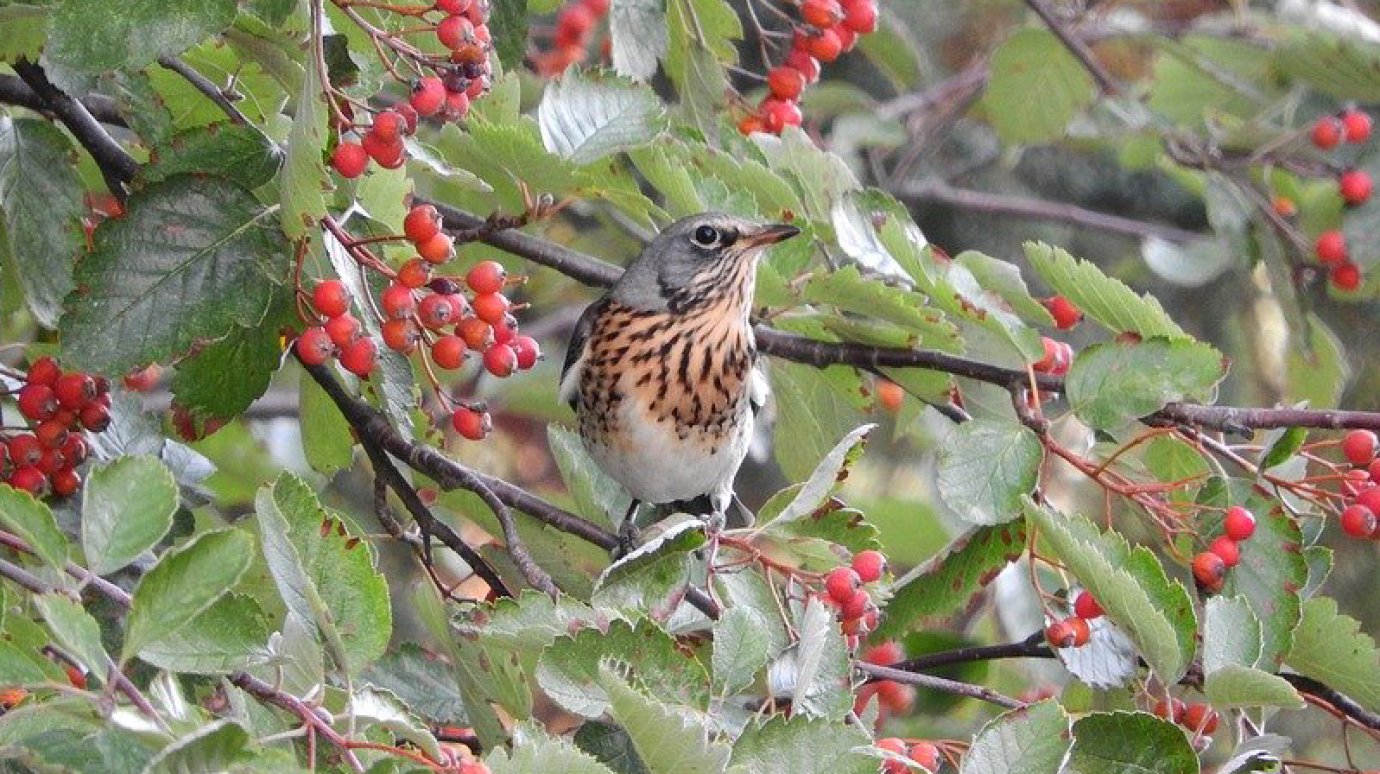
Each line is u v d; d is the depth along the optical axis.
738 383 12.61
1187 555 10.62
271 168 8.83
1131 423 10.91
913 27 19.94
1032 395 10.65
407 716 7.20
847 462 9.49
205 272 8.45
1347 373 14.95
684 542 8.93
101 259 8.37
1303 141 15.14
